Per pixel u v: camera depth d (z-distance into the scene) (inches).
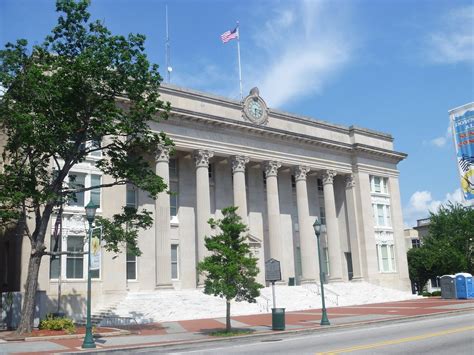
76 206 1486.2
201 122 1820.9
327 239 2212.1
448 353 572.1
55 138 1021.8
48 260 1390.3
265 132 1989.4
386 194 2436.0
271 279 1142.3
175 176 1871.3
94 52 1038.4
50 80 986.1
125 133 1181.1
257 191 2089.1
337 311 1466.5
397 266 2369.6
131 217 1132.5
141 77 1089.4
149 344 830.5
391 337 767.7
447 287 1796.3
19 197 949.2
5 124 1081.4
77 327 1126.4
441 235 2672.2
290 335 917.2
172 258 1795.0
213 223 1037.8
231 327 1083.9
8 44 1044.5
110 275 1499.8
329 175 2224.4
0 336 997.2
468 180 1257.4
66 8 1030.4
